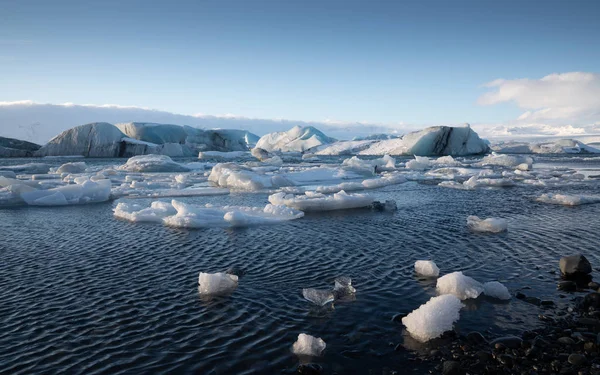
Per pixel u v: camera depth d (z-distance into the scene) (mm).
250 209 11305
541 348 3857
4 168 26703
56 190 14359
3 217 11406
